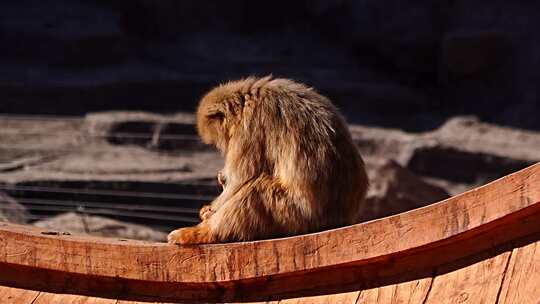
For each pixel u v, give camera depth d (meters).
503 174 24.95
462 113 28.78
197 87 27.97
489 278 6.86
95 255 7.96
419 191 22.02
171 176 22.23
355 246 7.32
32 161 23.08
